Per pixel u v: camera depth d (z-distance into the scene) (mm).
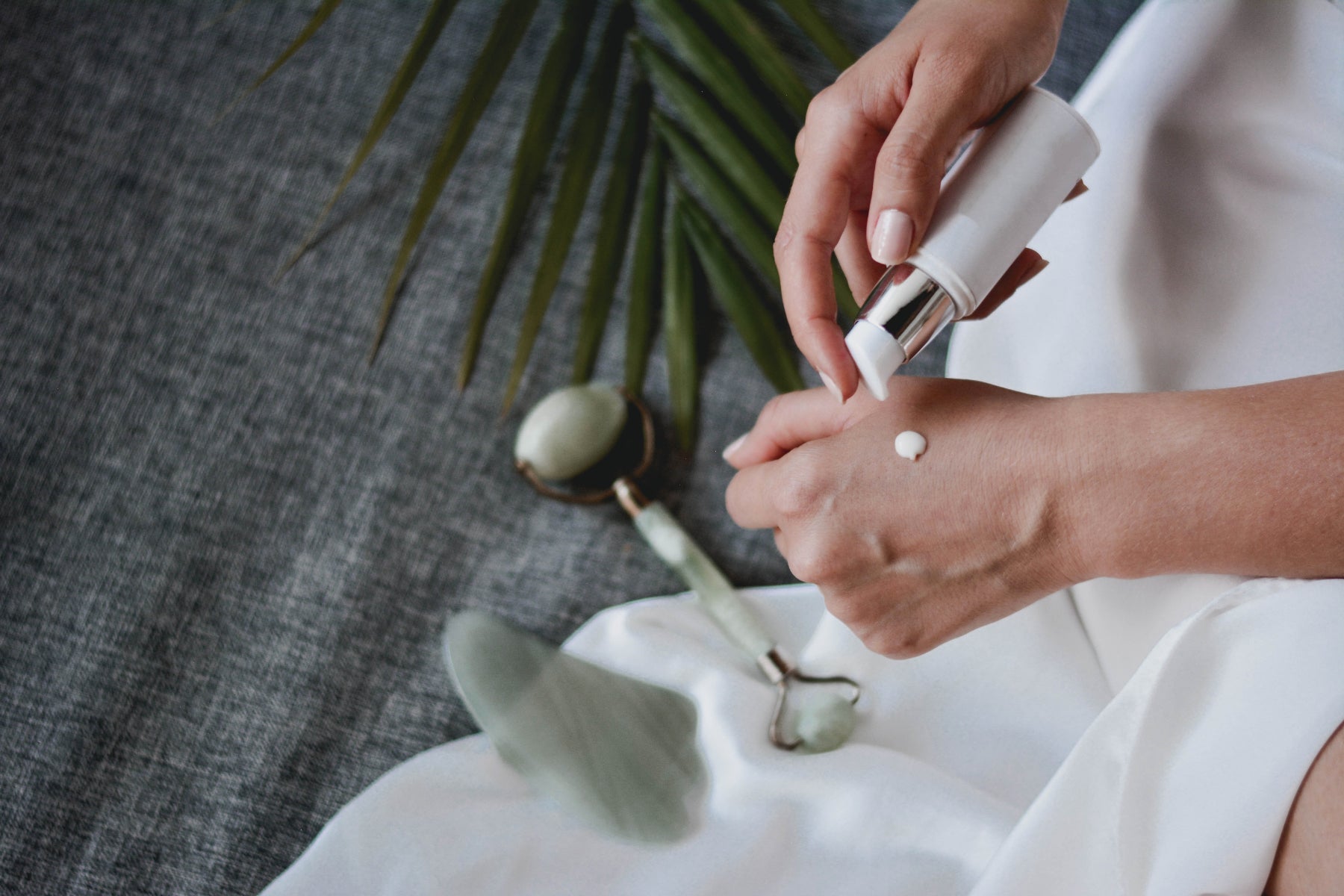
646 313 798
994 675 622
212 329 797
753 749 603
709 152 813
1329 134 548
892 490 482
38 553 724
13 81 852
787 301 480
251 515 744
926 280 424
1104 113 597
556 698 646
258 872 642
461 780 614
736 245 845
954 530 474
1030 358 606
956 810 559
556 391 777
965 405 484
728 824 593
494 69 783
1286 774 381
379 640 713
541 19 907
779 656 643
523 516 761
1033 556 471
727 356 817
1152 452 426
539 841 591
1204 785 408
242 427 771
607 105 822
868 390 523
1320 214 526
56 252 810
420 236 835
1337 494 391
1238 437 412
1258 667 401
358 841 584
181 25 880
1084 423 445
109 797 657
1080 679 609
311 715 686
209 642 704
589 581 743
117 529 734
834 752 593
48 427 760
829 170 478
